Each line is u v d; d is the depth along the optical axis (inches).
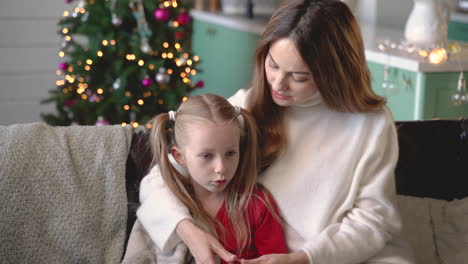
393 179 51.6
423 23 96.3
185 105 49.0
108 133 57.1
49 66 155.6
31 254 51.9
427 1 96.3
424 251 58.2
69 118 113.4
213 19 165.6
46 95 156.9
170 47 109.8
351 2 102.8
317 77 46.4
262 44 47.7
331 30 45.9
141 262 49.6
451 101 91.2
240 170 51.3
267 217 50.6
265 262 44.9
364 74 49.1
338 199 50.6
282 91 47.8
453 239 58.2
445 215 59.6
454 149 60.8
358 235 48.8
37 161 53.3
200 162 46.9
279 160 52.4
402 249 52.3
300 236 51.6
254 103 52.2
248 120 50.3
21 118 156.4
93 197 54.6
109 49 105.7
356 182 50.1
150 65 104.9
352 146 50.8
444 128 60.9
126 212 55.1
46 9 151.8
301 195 51.1
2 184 51.7
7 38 150.3
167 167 50.8
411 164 60.2
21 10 149.6
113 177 55.2
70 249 52.7
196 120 46.8
